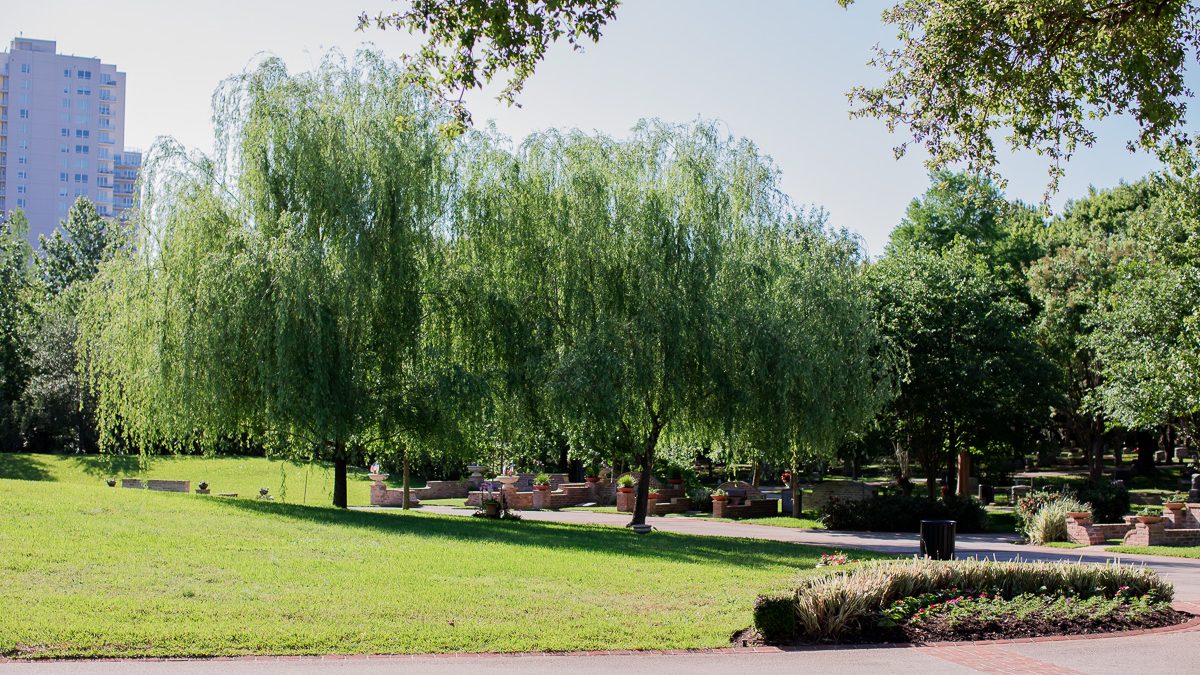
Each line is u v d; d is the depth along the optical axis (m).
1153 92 13.12
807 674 9.55
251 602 11.57
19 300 53.00
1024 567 13.74
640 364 23.80
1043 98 13.48
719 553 19.30
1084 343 40.34
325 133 23.56
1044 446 41.06
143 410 23.84
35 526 15.70
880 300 36.91
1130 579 14.02
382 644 10.09
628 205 24.69
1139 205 53.69
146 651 9.38
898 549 24.36
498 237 25.09
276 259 22.44
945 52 13.48
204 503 21.19
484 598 12.52
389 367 24.25
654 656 10.21
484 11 11.07
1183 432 38.94
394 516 23.08
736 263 25.27
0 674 8.48
